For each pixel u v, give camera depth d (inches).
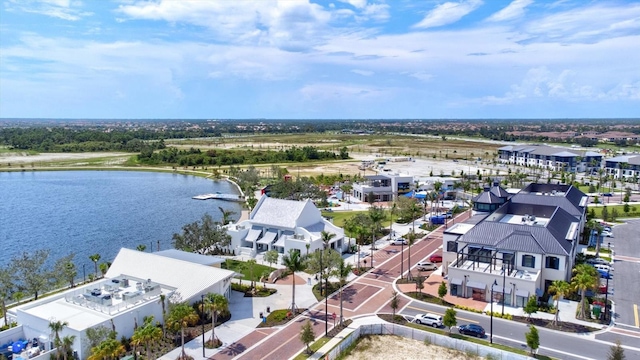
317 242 4532.5
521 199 5132.9
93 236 6072.8
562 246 3567.9
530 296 3319.4
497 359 2662.4
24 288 3617.1
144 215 7317.9
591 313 3240.7
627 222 6171.3
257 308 3447.3
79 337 2600.9
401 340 2970.0
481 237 3853.3
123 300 2962.6
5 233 6190.9
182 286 3336.6
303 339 2706.7
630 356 2659.9
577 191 5910.4
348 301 3553.2
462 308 3371.1
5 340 2832.2
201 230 4653.1
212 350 2795.3
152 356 2723.9
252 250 4820.4
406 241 5251.0
